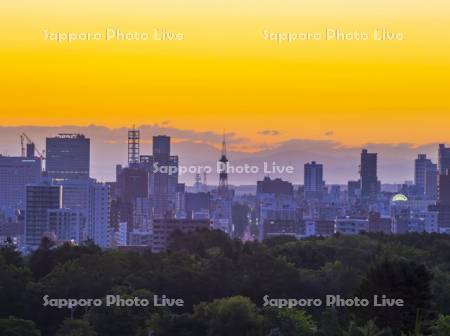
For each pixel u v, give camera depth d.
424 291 138.00
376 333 117.94
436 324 125.38
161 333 190.25
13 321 185.62
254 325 186.88
